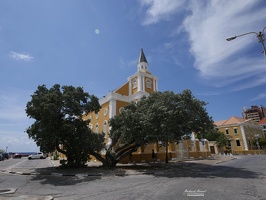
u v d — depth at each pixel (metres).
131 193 8.84
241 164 22.39
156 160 28.22
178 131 17.81
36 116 18.05
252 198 7.36
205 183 10.71
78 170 18.22
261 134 66.06
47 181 13.27
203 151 35.41
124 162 26.09
